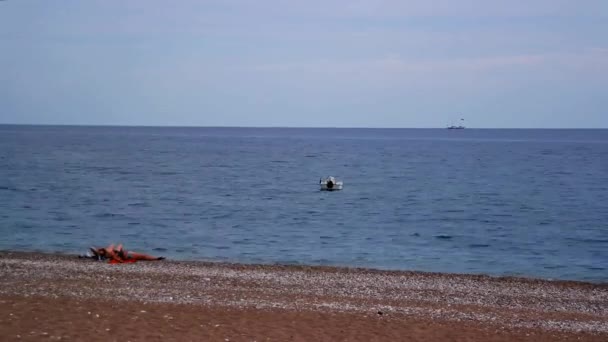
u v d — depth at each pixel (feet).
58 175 239.30
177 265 83.30
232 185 221.25
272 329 51.16
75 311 53.88
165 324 51.13
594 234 127.34
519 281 80.02
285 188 214.69
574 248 112.16
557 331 54.80
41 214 139.44
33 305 55.47
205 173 269.64
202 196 185.68
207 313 55.57
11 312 52.60
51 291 62.80
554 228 134.82
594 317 61.31
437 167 323.98
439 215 153.28
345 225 135.74
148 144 579.89
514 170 303.07
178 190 200.03
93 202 163.53
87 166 288.30
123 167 289.33
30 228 120.47
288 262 93.91
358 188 217.97
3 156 345.31
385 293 69.26
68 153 394.11
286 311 57.72
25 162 302.86
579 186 226.99
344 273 81.35
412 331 52.29
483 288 74.33
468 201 181.98
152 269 78.84
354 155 440.86
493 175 274.36
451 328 53.93
